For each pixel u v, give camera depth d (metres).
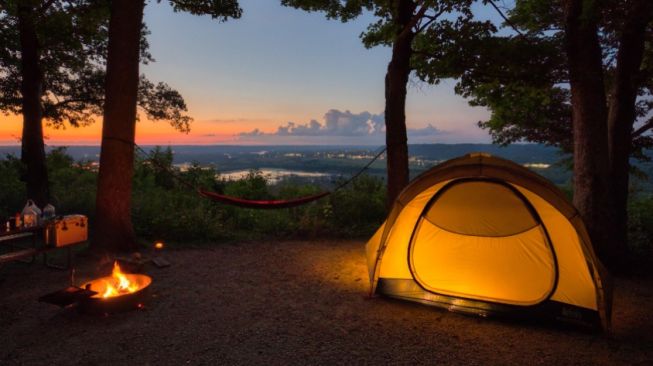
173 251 8.47
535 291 5.33
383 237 5.89
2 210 10.10
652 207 11.16
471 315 5.39
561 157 12.09
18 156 14.01
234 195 13.90
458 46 8.30
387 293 6.00
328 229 10.56
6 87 12.36
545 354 4.35
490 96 9.96
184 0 9.94
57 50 11.98
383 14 9.90
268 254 8.48
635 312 5.57
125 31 7.94
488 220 5.60
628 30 7.61
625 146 8.05
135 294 5.28
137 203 10.68
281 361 4.07
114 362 4.00
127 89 8.03
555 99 10.76
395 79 9.14
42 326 4.78
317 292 6.20
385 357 4.21
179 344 4.40
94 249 7.94
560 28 9.95
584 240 4.82
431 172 5.57
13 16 10.59
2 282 6.29
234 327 4.87
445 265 5.82
